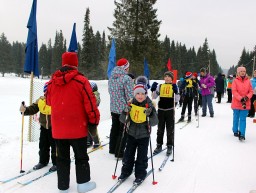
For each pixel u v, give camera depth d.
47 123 4.73
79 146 4.01
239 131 7.37
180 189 4.27
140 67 27.91
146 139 4.50
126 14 29.33
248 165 5.41
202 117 11.41
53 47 73.44
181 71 81.38
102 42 67.81
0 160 5.32
